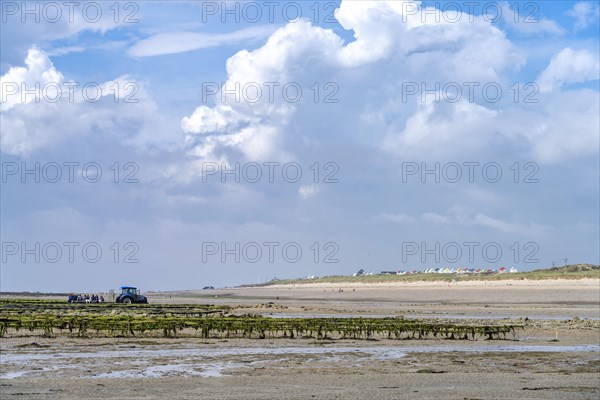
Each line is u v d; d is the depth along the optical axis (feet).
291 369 119.75
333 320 201.67
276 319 191.83
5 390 96.53
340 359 133.59
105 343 154.30
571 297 431.02
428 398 92.12
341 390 98.12
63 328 177.47
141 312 271.69
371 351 146.61
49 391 95.91
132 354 136.67
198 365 123.03
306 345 156.25
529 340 172.14
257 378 108.99
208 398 91.45
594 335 183.73
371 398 91.86
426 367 124.16
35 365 120.88
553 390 99.76
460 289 591.78
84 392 95.40
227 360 129.90
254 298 564.30
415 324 184.44
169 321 178.29
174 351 142.20
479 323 220.23
